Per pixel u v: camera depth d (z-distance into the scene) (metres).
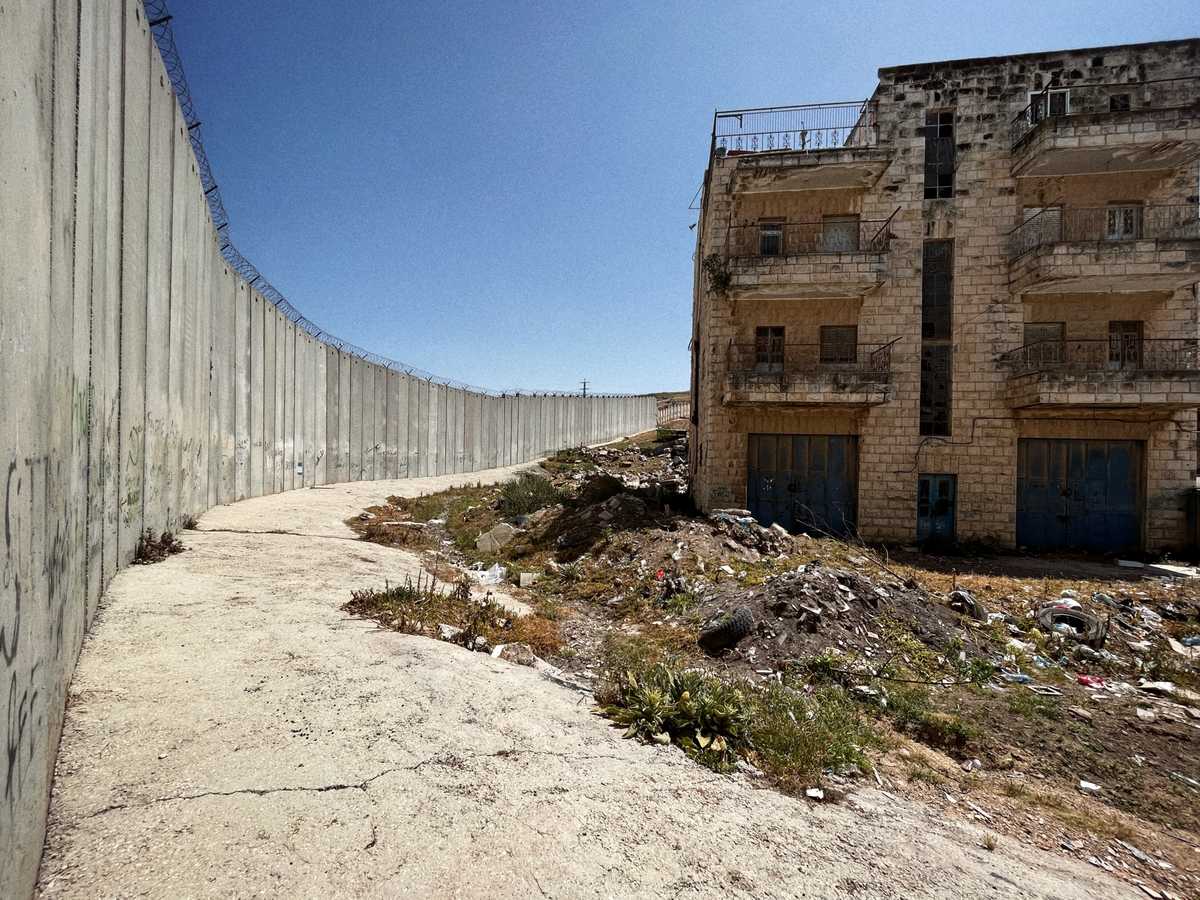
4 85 2.18
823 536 15.12
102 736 3.49
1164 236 14.15
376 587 8.26
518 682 5.14
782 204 15.90
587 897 2.63
